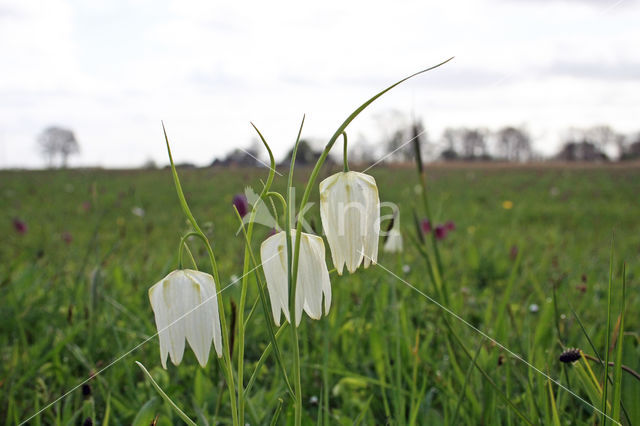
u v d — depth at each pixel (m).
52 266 0.92
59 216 1.95
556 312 0.40
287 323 0.25
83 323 0.57
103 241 1.38
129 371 0.47
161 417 0.42
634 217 2.08
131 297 0.73
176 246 1.25
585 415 0.44
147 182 2.94
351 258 0.25
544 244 1.34
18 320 0.56
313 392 0.49
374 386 0.48
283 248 0.25
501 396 0.34
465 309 0.69
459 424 0.41
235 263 0.90
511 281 0.50
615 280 0.82
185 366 0.55
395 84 0.20
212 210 1.96
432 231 0.48
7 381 0.47
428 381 0.47
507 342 0.51
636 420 0.33
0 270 0.94
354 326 0.60
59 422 0.39
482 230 1.57
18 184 3.03
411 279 0.75
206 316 0.24
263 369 0.56
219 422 0.45
